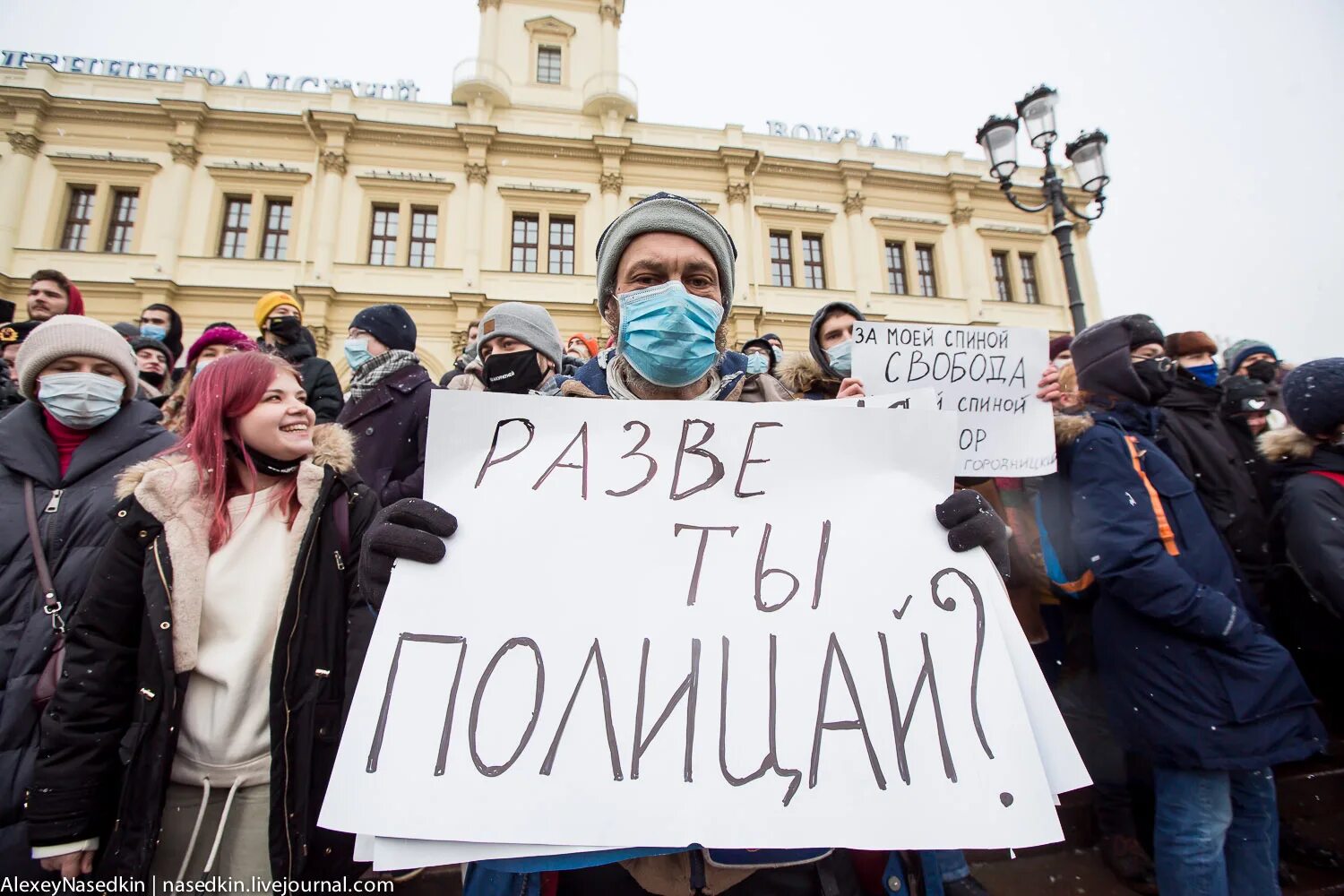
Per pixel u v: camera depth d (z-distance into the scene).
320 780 1.28
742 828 0.82
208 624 1.30
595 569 0.98
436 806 0.81
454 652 0.91
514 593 0.95
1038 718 0.91
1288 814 2.29
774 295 16.05
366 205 14.66
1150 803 2.15
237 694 1.28
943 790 0.84
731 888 0.97
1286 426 1.97
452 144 15.26
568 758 0.86
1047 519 1.99
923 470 1.07
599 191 15.77
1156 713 1.59
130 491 1.34
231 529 1.37
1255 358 3.56
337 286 14.02
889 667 0.92
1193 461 2.38
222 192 14.35
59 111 14.09
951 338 1.88
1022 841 0.81
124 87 14.50
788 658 0.93
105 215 13.90
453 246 14.83
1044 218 17.95
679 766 0.86
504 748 0.86
